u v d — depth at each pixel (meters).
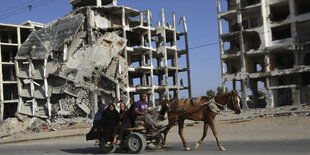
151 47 54.03
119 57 48.06
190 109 11.47
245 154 9.70
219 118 31.41
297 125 18.03
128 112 12.10
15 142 25.12
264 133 15.99
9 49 58.34
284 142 12.18
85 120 43.00
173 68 57.03
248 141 13.44
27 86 48.34
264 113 31.44
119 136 11.78
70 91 45.81
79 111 45.34
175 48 58.31
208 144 13.14
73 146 16.52
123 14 50.81
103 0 54.06
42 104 47.97
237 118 28.64
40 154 13.25
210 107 11.05
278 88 42.41
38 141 23.45
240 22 45.31
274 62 45.41
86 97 45.28
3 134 40.22
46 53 47.12
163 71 59.66
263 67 47.12
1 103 52.53
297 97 40.19
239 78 45.03
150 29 54.62
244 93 44.16
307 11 44.22
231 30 48.81
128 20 55.50
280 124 19.41
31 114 47.41
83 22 48.41
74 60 46.72
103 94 47.28
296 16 41.44
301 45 40.56
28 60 48.28
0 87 53.12
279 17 47.69
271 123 20.48
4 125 44.19
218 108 11.26
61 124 40.78
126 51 50.31
